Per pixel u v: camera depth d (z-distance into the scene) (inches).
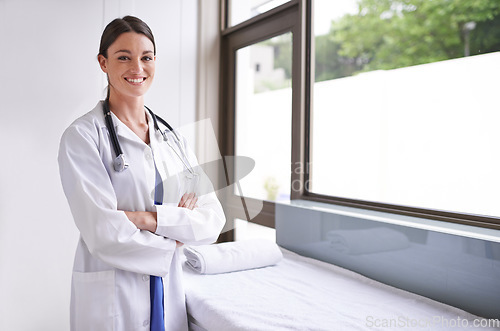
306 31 83.5
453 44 191.9
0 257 79.0
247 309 51.6
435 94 72.5
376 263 63.2
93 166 47.5
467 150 66.4
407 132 77.2
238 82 101.4
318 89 85.3
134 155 50.7
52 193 83.6
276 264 73.1
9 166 79.7
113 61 50.2
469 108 66.9
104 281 48.8
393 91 80.6
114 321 48.8
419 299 55.5
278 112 90.2
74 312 50.9
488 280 49.3
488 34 168.7
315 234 74.6
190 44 99.8
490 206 62.5
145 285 51.1
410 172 75.9
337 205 79.2
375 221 63.4
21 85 80.4
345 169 86.1
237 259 68.9
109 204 46.7
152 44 52.2
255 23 94.4
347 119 86.3
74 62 85.0
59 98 83.9
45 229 83.0
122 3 89.7
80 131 48.8
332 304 53.6
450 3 191.8
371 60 221.9
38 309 82.6
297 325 46.4
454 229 55.6
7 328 79.7
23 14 80.3
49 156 83.1
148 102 94.7
